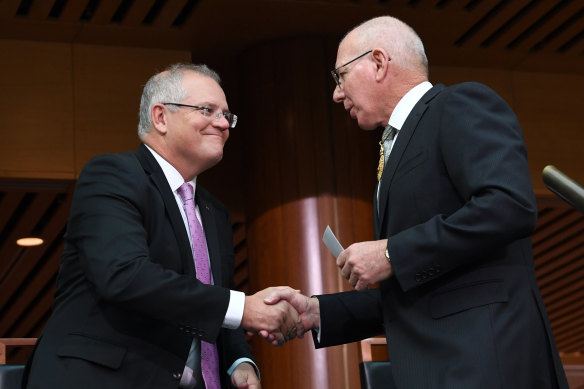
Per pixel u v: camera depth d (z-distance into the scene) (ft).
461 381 6.70
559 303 33.65
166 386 7.26
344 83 8.16
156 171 8.00
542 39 20.01
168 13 17.57
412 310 7.21
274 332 7.73
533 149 20.75
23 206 20.97
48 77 18.04
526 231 6.79
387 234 7.48
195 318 7.20
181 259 7.69
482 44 20.04
